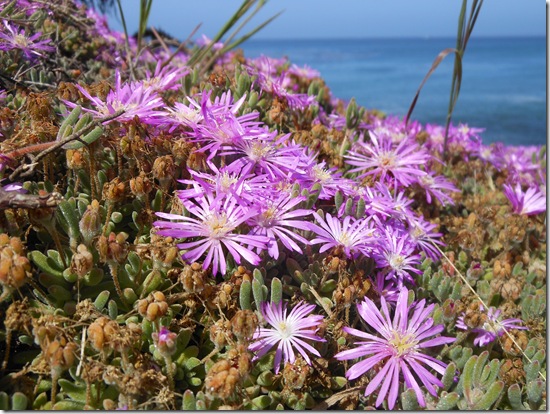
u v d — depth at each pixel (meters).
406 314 0.12
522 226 0.21
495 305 0.18
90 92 0.16
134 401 0.10
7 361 0.11
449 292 0.17
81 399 0.10
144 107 0.14
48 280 0.11
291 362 0.11
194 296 0.12
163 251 0.12
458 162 0.28
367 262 0.14
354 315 0.14
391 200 0.17
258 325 0.11
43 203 0.10
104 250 0.11
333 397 0.12
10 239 0.10
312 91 0.25
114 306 0.11
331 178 0.16
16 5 0.22
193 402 0.10
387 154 0.19
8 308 0.10
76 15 0.29
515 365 0.14
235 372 0.10
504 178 0.28
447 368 0.12
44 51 0.21
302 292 0.13
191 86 0.21
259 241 0.12
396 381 0.11
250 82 0.20
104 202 0.14
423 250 0.17
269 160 0.15
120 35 0.35
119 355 0.11
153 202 0.14
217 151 0.15
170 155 0.14
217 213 0.12
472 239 0.19
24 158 0.13
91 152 0.13
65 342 0.10
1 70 0.18
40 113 0.14
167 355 0.10
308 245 0.14
